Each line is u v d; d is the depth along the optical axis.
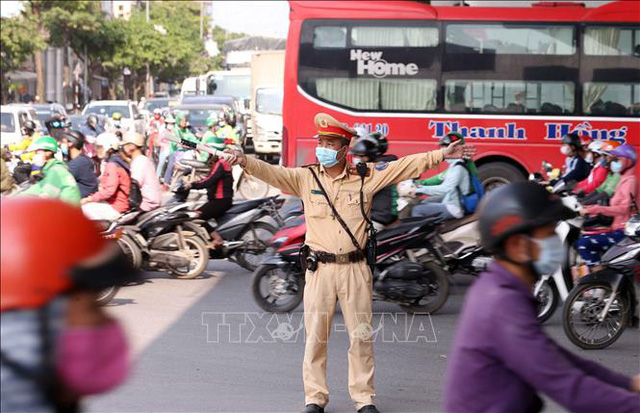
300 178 6.48
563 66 17.36
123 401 6.96
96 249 2.25
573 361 3.34
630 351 8.91
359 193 6.41
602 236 9.89
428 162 6.46
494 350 3.08
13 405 2.16
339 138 6.29
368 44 17.45
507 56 17.41
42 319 2.17
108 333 2.22
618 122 17.31
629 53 17.28
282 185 6.45
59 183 10.77
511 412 3.09
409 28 17.42
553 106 17.42
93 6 69.62
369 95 17.50
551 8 17.36
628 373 8.09
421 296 10.07
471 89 17.45
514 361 3.04
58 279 2.18
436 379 7.82
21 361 2.15
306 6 17.50
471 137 17.48
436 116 17.45
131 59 83.69
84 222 2.26
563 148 13.53
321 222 6.40
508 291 3.11
